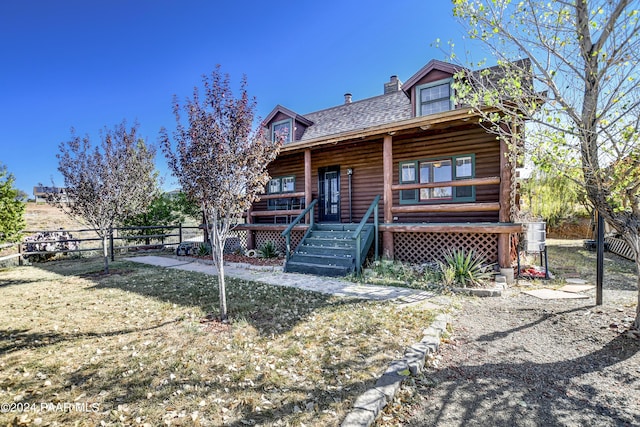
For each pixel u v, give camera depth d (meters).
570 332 3.69
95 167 7.54
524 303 4.89
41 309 4.85
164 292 5.80
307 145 9.23
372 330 3.78
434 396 2.50
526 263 8.28
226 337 3.66
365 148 10.09
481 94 4.64
